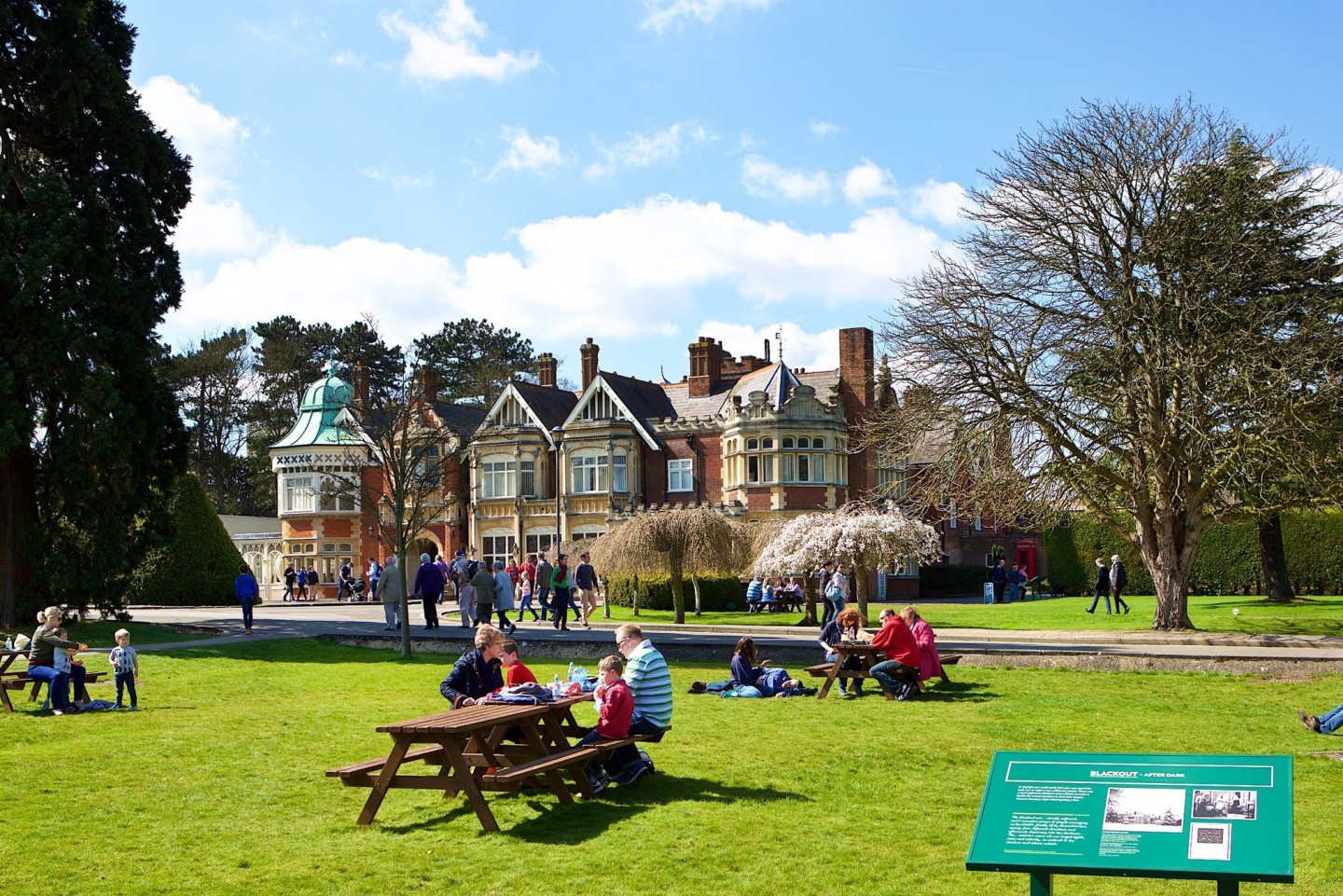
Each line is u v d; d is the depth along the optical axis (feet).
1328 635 96.07
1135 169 99.09
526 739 36.45
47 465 96.12
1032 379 103.30
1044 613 123.75
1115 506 111.24
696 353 200.13
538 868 28.32
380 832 32.09
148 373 101.40
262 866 28.91
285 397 279.90
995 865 19.42
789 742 44.16
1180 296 95.04
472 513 197.67
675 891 26.50
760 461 175.52
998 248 104.88
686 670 71.05
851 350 184.34
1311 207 101.76
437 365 302.66
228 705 57.88
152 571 140.36
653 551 120.37
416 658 80.53
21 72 96.99
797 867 28.17
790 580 148.56
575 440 191.11
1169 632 96.17
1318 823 31.12
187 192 108.78
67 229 93.04
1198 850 18.53
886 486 119.96
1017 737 44.75
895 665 55.93
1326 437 95.04
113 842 31.27
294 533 207.72
